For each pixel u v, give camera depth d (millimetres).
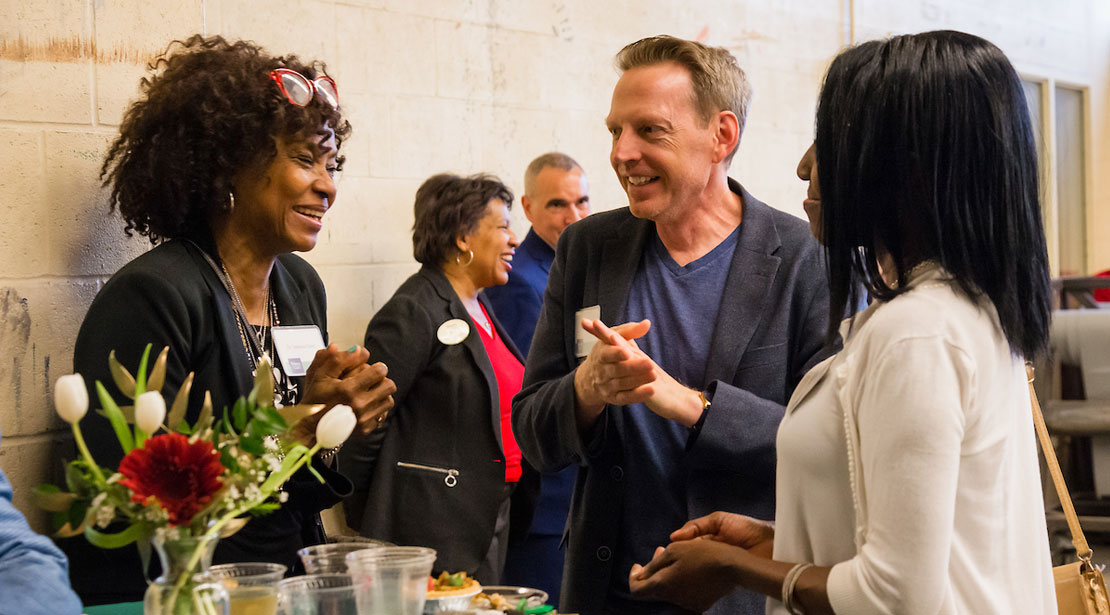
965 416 1170
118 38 2285
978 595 1180
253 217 2023
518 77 3801
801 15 5094
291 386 2080
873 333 1196
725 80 1997
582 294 2119
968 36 1238
